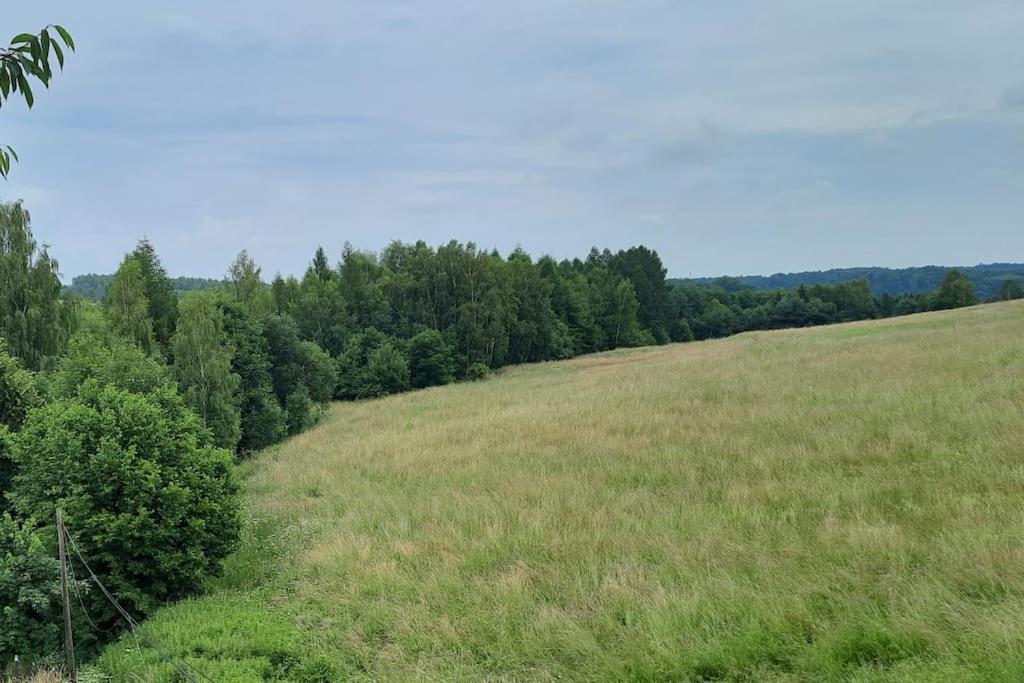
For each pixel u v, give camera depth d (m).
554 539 10.79
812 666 6.29
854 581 7.79
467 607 9.00
